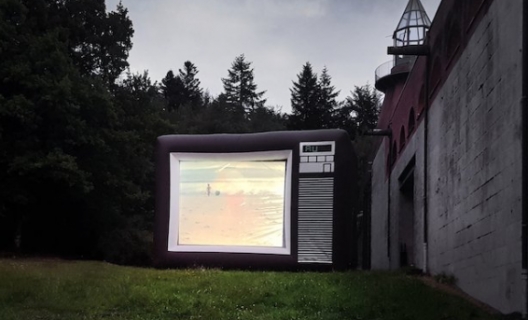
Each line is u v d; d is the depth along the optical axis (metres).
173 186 18.25
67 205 28.95
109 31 32.34
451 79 14.29
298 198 17.23
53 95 23.14
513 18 9.62
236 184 17.95
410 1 30.84
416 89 19.64
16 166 22.91
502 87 10.16
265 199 17.64
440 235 15.21
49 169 23.42
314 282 12.40
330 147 17.25
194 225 17.92
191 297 11.12
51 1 29.42
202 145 18.34
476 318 9.64
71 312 10.27
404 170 21.98
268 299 11.05
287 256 16.95
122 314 10.06
